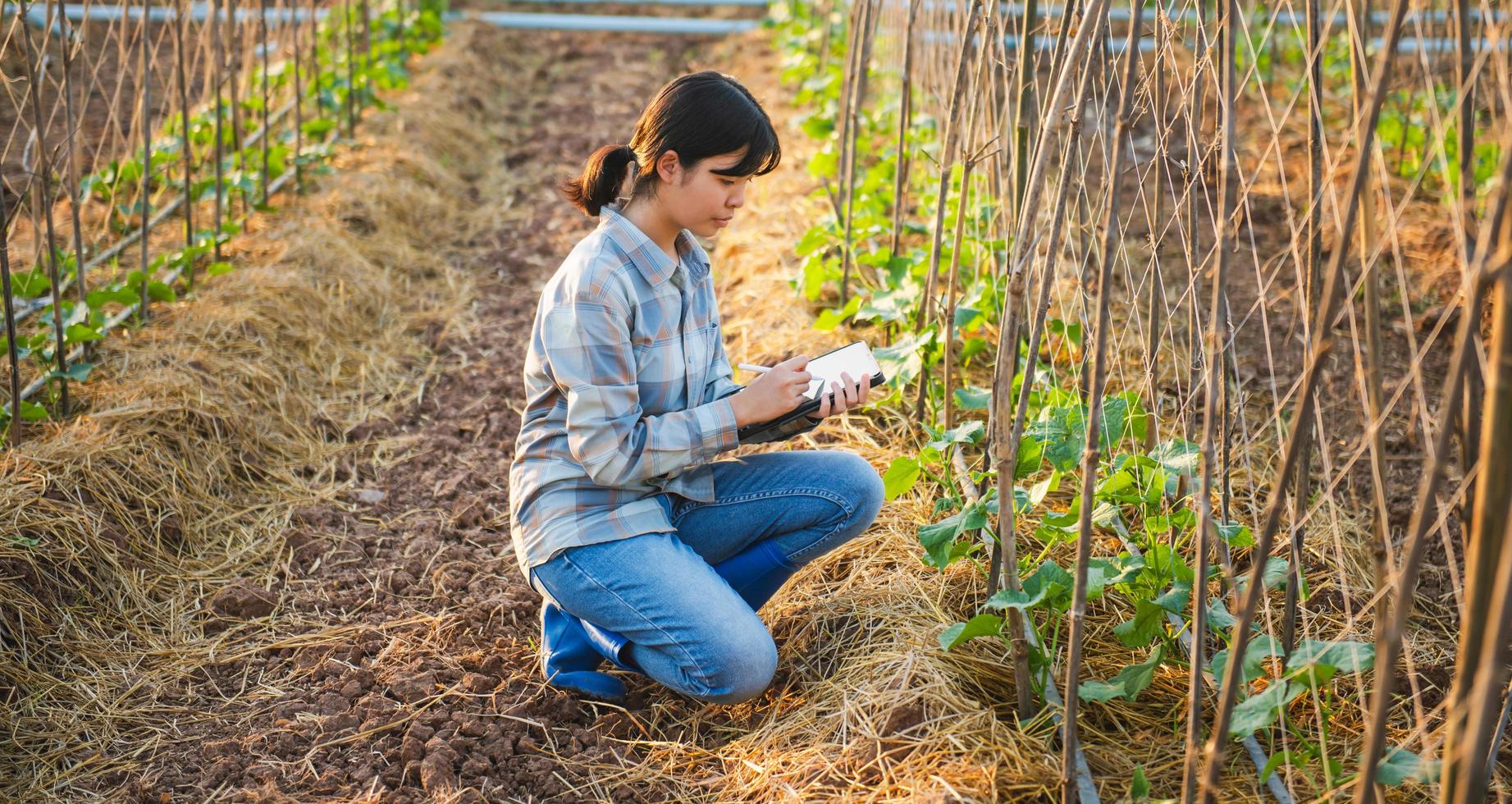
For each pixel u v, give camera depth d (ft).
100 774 6.55
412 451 10.41
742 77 22.70
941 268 10.38
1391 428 9.94
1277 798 5.73
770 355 10.85
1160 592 6.54
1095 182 15.28
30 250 12.70
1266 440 9.37
